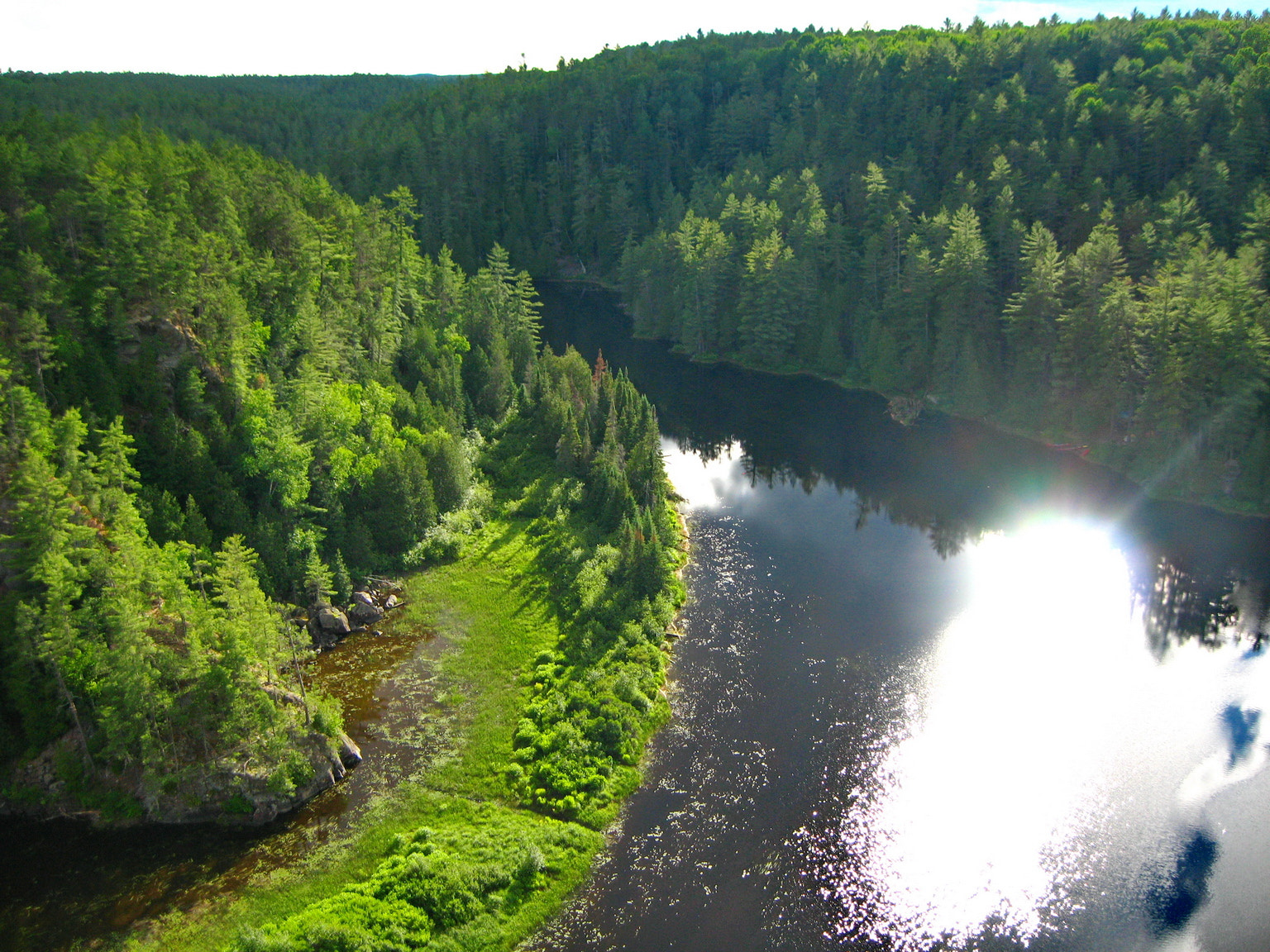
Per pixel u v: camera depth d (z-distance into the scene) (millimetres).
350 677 61062
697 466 104188
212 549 63531
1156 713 58562
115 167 92188
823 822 49625
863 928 43312
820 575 77562
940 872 46562
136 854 46812
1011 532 84688
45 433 55750
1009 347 115188
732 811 50438
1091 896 45219
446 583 72938
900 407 118562
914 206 140250
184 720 49781
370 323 95188
